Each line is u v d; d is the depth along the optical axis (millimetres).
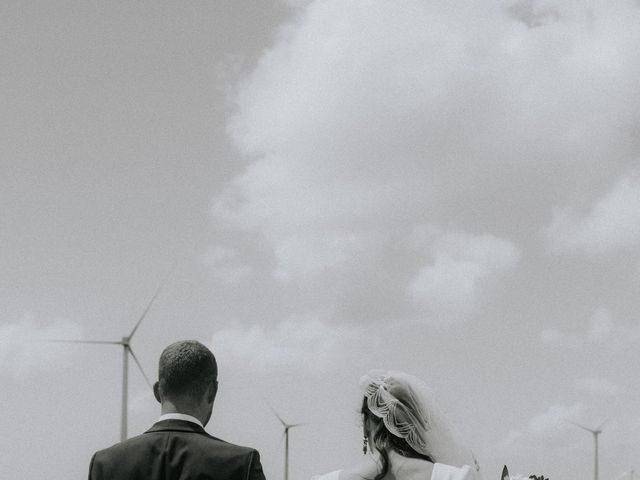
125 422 68438
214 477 8328
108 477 8391
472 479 8891
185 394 8633
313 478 9398
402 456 9133
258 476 8477
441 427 9289
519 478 10656
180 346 8750
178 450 8406
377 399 9242
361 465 9352
